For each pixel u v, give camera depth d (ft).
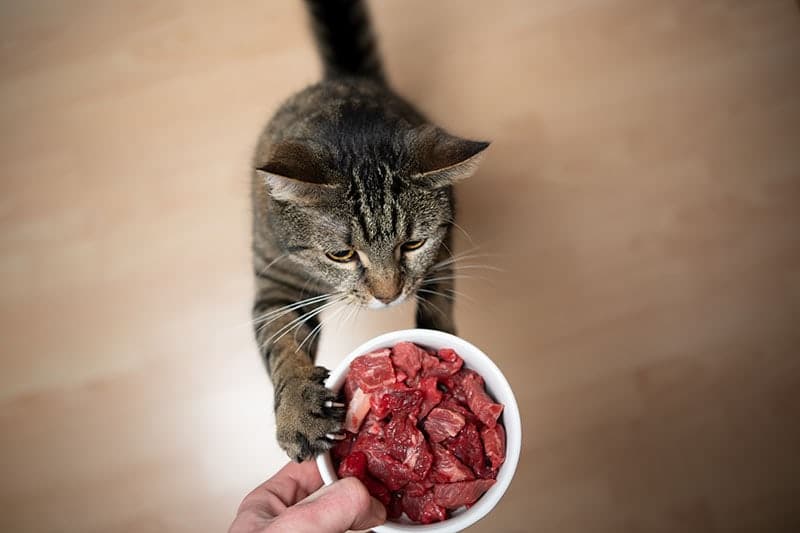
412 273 1.61
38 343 2.13
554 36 2.40
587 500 1.96
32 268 2.20
